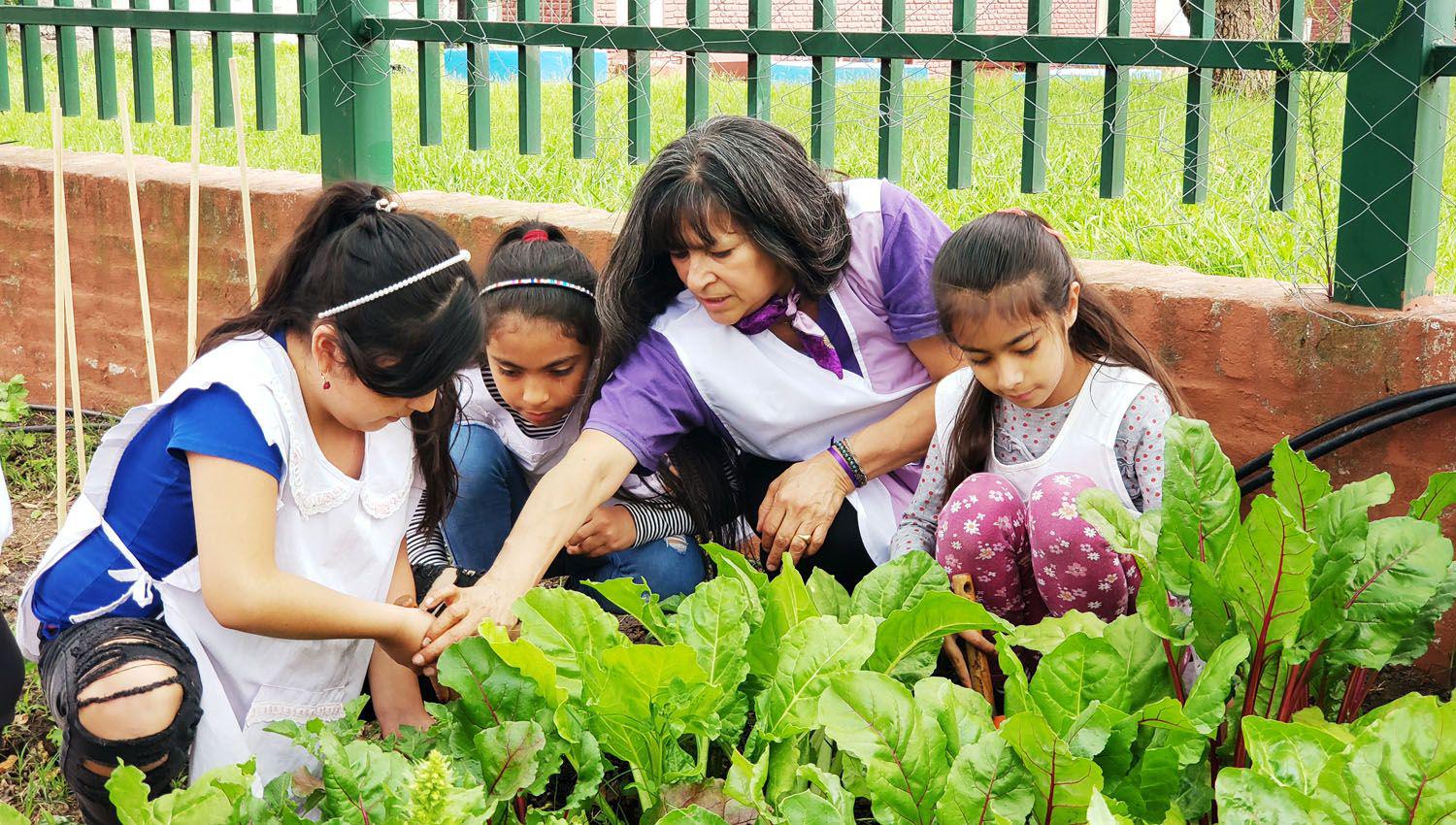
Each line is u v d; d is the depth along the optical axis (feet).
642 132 11.46
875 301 8.59
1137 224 12.04
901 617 6.77
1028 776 5.76
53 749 8.63
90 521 7.21
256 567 6.79
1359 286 8.38
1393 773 5.19
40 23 15.01
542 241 8.66
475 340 6.82
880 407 8.79
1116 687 6.13
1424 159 8.18
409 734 6.88
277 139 19.66
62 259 10.78
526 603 6.95
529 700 6.63
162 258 14.11
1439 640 8.44
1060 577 7.68
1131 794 6.04
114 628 6.92
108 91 14.76
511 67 28.14
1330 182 9.83
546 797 7.57
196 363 7.02
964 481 8.12
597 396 8.73
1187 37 8.98
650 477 9.00
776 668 7.15
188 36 14.08
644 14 11.44
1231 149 11.16
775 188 7.82
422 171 16.31
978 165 14.28
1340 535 6.51
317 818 7.34
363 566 7.53
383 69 12.56
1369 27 8.11
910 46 9.96
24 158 15.23
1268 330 8.59
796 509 8.48
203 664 7.07
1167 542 6.58
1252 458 8.81
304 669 7.37
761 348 8.58
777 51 10.54
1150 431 7.77
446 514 8.28
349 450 7.36
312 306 6.80
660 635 7.30
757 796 5.88
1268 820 5.29
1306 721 6.53
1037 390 7.54
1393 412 8.15
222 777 6.11
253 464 6.76
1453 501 6.82
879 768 5.90
